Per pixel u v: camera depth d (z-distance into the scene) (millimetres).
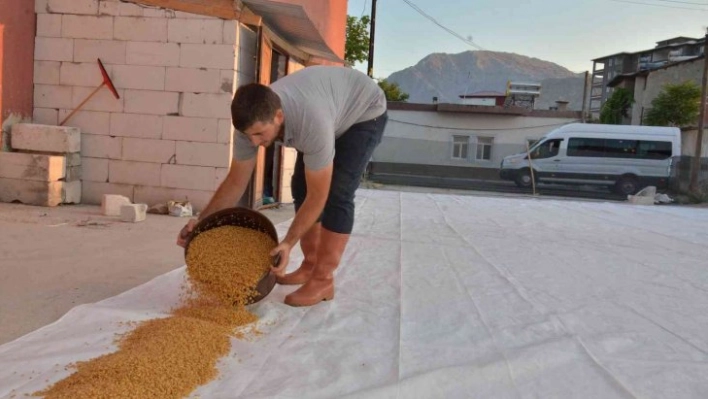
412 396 2197
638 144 19625
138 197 7180
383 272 4238
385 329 2961
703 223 8773
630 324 3215
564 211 9641
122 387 2016
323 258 3318
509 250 5457
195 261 3012
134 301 3150
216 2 6852
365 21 29688
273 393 2156
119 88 7082
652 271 4750
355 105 3129
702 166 17625
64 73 7113
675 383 2410
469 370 2436
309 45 9625
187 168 7078
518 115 25312
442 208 9211
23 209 6375
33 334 2600
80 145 7176
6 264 3918
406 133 25594
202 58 6922
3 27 6602
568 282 4211
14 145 6883
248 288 2953
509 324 3133
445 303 3496
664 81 30031
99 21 7012
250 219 3305
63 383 2070
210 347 2492
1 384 2076
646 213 9953
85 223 5742
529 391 2295
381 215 7758
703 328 3205
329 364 2457
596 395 2277
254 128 2617
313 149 2781
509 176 20578
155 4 6898
